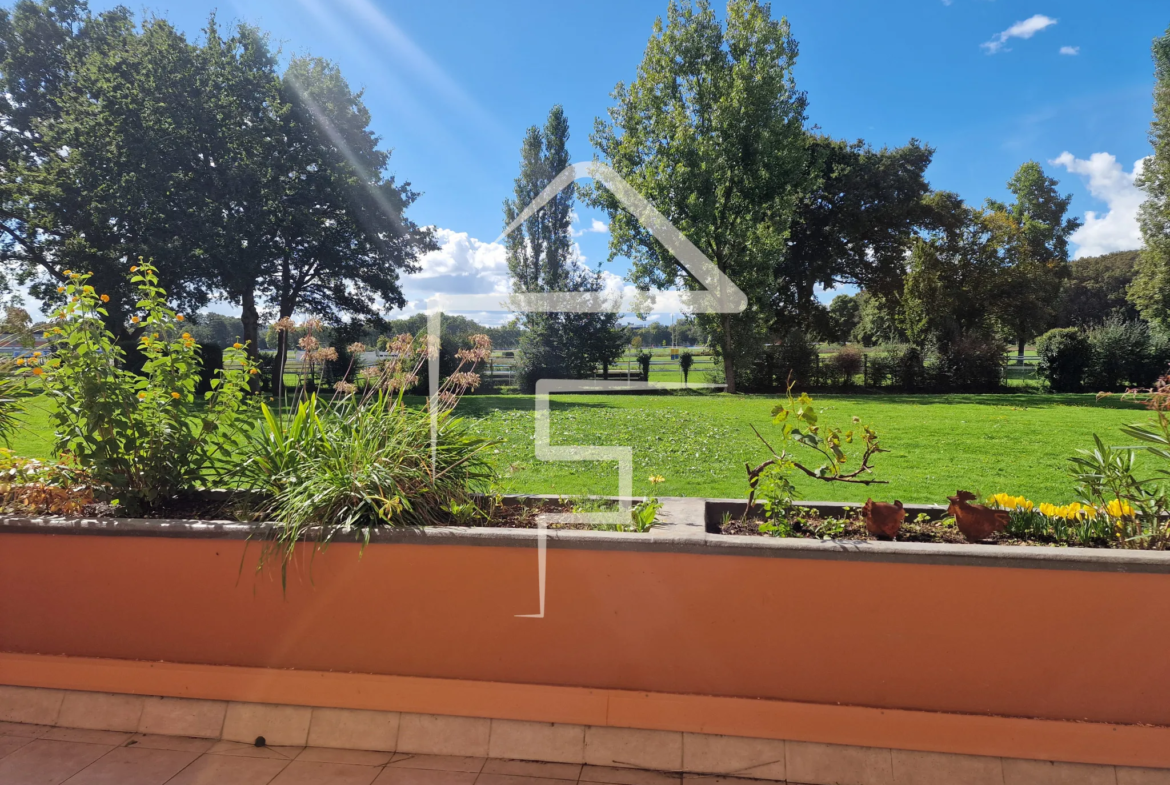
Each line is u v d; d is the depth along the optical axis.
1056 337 16.34
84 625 2.36
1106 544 2.23
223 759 2.08
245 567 2.26
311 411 2.70
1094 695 1.87
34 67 19.61
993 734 1.88
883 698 1.97
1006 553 1.87
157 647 2.32
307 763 2.06
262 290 18.75
